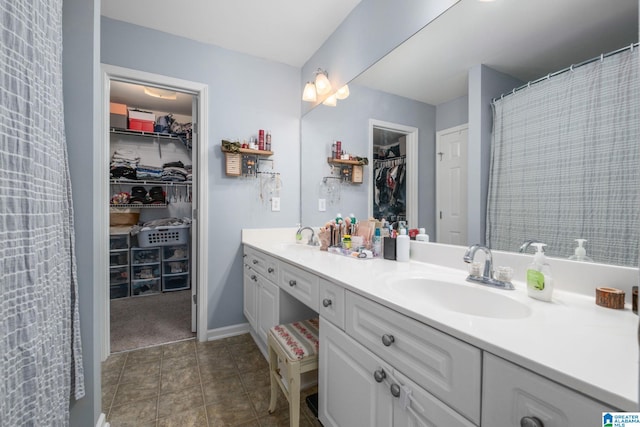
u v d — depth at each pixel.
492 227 1.07
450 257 1.24
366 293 0.87
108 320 1.93
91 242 1.15
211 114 2.18
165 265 3.49
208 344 2.12
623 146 0.74
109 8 1.79
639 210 0.71
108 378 1.68
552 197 0.89
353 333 0.95
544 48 0.90
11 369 0.69
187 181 3.60
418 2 1.36
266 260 1.80
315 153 2.30
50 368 0.86
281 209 2.45
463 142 1.17
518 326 0.61
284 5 1.77
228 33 2.05
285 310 1.59
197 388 1.58
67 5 1.12
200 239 2.17
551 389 0.45
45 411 0.82
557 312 0.71
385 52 1.57
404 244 1.40
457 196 1.20
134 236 3.36
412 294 1.05
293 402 1.14
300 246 2.10
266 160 2.39
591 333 0.58
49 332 0.85
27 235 0.74
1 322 0.65
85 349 1.14
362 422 0.89
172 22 1.93
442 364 0.63
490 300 0.90
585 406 0.41
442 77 1.25
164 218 3.71
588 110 0.80
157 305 2.97
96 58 1.17
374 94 1.66
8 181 0.67
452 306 0.99
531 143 0.94
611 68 0.76
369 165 1.72
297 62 2.45
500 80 1.03
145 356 1.94
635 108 0.71
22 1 0.71
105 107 1.91
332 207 2.09
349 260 1.45
